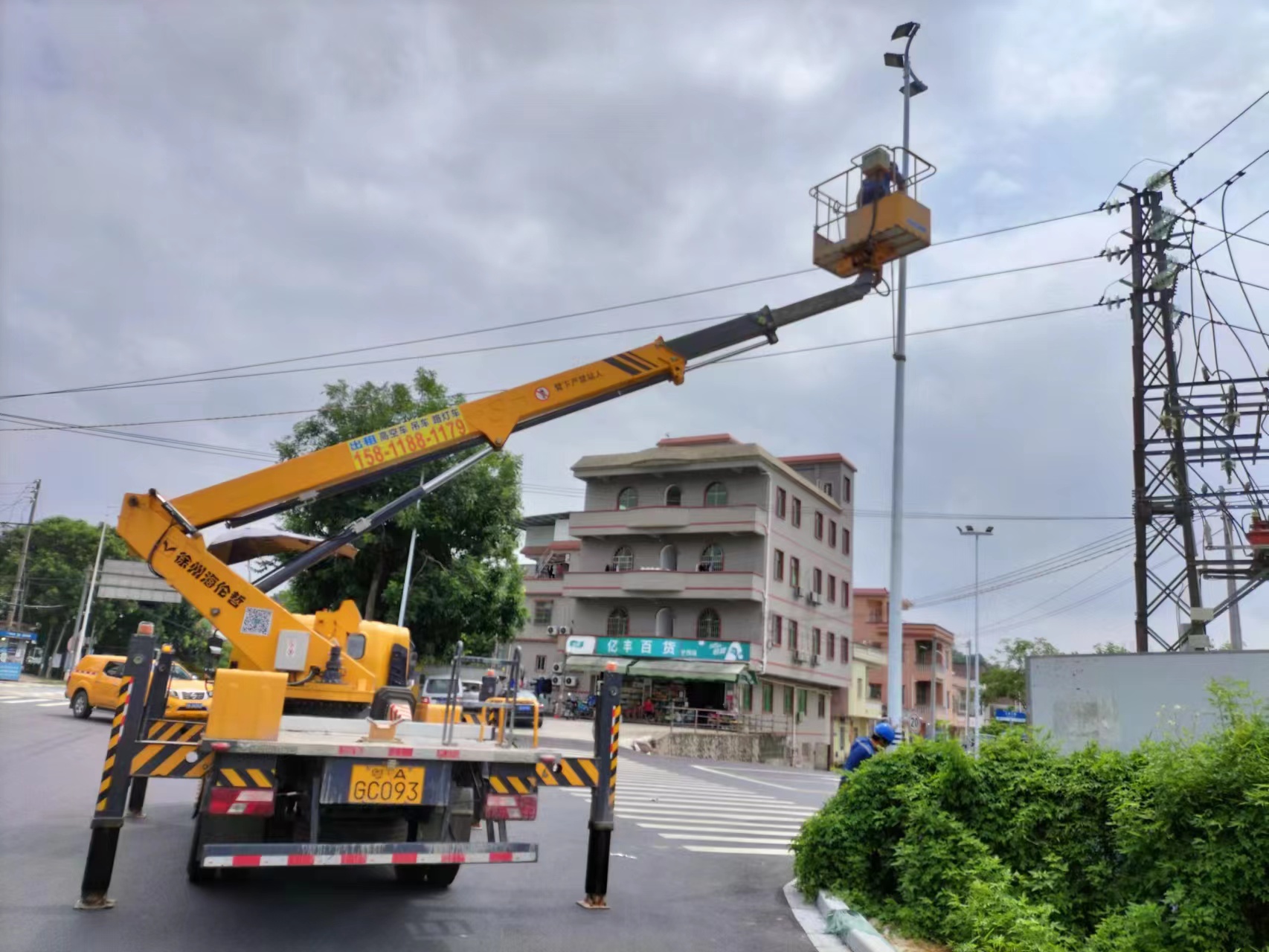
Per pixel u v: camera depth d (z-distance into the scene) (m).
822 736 46.56
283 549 9.45
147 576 8.05
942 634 66.81
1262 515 18.53
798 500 44.22
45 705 26.59
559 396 9.55
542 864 8.62
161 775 5.93
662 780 19.89
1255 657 11.26
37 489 53.50
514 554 29.78
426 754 6.14
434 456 8.88
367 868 7.87
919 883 6.61
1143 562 19.36
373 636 9.16
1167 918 5.27
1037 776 6.77
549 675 46.56
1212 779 5.41
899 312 12.93
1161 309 20.20
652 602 41.00
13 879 6.56
